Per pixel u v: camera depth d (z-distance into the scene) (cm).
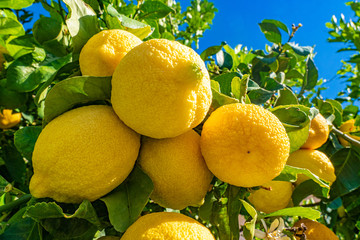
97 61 24
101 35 25
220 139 22
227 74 32
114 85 21
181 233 19
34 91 46
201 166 23
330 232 33
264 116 22
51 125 22
